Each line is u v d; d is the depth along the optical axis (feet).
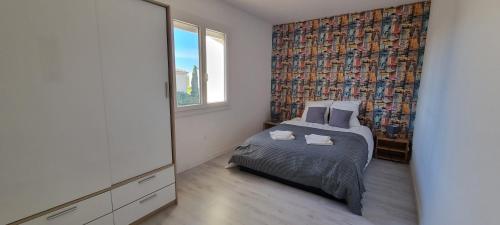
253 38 13.08
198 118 10.05
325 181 7.11
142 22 5.57
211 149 10.97
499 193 2.07
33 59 3.97
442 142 4.73
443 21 6.37
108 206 5.35
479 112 2.87
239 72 12.29
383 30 11.43
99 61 4.86
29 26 3.88
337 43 12.80
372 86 12.07
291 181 8.02
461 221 3.05
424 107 8.17
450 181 3.80
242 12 11.89
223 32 10.77
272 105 15.60
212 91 10.96
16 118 3.88
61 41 4.27
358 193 6.65
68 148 4.57
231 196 7.50
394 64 11.35
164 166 6.57
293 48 14.32
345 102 12.44
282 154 8.14
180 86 9.14
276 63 15.12
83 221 4.94
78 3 4.43
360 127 11.38
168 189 6.73
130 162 5.72
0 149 3.77
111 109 5.18
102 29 4.84
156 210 6.46
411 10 10.64
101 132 5.06
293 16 12.76
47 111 4.22
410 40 10.83
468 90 3.45
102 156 5.14
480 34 3.19
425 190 5.98
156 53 5.99
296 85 14.55
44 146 4.24
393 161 10.94
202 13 9.50
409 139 11.22
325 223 6.17
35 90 4.04
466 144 3.24
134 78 5.56
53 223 4.49
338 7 11.13
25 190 4.10
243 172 9.38
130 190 5.76
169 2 8.11
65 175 4.58
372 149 10.68
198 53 9.75
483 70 2.90
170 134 6.66
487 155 2.46
